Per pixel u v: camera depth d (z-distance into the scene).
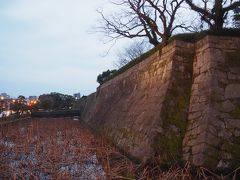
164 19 17.84
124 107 22.00
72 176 11.28
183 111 13.84
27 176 11.87
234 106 12.55
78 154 14.56
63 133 24.77
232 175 11.16
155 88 16.47
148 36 20.83
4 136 20.27
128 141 17.05
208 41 13.68
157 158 12.43
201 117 12.69
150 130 13.72
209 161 11.41
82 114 51.84
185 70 14.73
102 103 33.59
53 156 13.85
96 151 16.25
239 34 13.82
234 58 13.47
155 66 17.75
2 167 12.30
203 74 13.69
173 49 15.24
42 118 53.09
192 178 10.84
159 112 13.78
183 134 13.29
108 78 34.62
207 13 14.83
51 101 71.88
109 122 25.14
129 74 24.39
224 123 12.18
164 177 9.99
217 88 12.83
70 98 79.12
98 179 10.55
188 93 14.27
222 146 11.75
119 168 11.40
